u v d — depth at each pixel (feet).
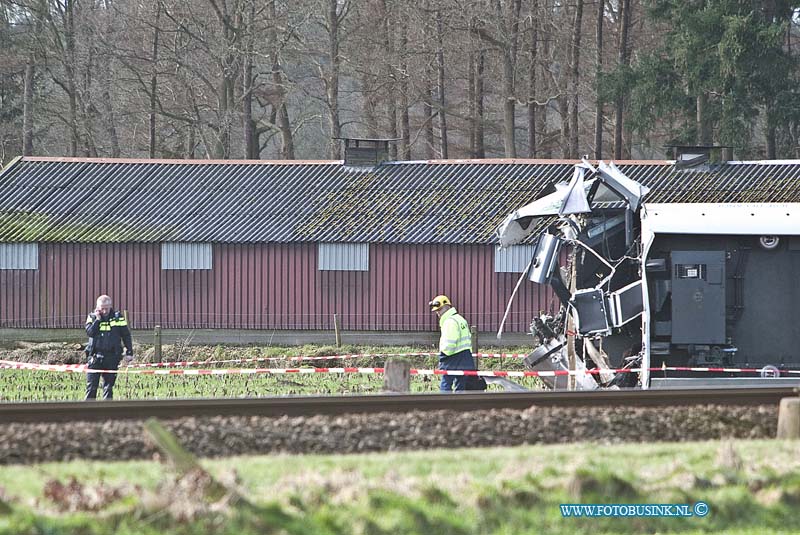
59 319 460.96
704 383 236.63
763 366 246.68
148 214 470.39
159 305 460.55
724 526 130.21
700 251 244.22
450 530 123.75
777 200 441.68
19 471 147.64
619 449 161.99
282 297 457.68
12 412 184.24
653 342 246.06
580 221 263.90
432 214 463.01
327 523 122.11
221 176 489.26
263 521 119.75
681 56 601.21
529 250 448.65
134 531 117.08
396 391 221.25
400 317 453.99
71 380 334.44
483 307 451.12
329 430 176.35
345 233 456.04
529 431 180.55
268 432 173.47
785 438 176.14
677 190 455.22
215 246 459.32
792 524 131.34
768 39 578.25
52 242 458.91
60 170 495.00
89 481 137.18
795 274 248.32
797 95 611.06
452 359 250.98
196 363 402.52
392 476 137.90
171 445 130.41
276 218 465.47
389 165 491.31
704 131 640.17
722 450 150.30
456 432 178.81
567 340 260.62
